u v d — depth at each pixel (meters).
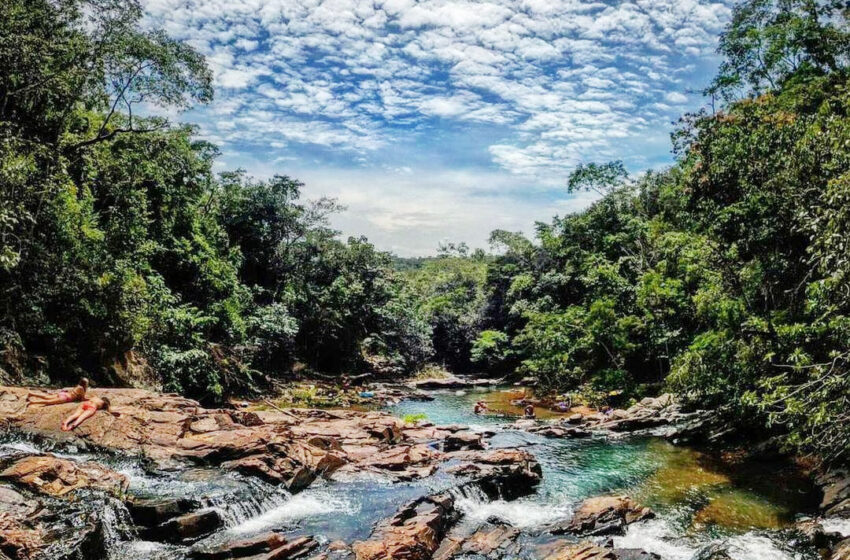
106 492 9.98
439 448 19.09
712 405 23.05
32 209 17.19
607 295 37.38
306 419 21.84
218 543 9.79
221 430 15.50
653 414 25.06
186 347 27.09
